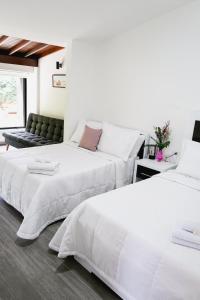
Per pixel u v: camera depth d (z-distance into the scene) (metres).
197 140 3.05
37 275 1.95
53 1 2.81
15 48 5.06
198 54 3.00
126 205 2.00
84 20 3.35
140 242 1.59
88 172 2.88
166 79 3.36
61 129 4.96
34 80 5.92
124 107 3.97
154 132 3.59
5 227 2.57
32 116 5.81
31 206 2.36
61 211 2.67
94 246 1.86
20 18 3.21
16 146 5.29
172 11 3.17
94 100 4.48
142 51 3.59
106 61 4.15
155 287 1.47
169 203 2.09
